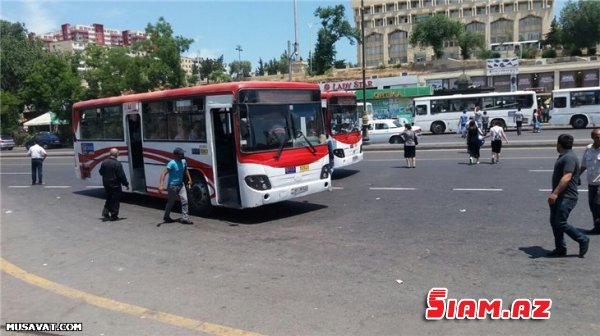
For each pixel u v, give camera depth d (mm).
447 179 14891
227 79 61656
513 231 8500
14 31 65625
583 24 76562
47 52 65688
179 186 10672
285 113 10648
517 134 32219
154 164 12656
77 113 16156
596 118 34750
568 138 6793
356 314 5297
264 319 5270
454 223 9336
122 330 5164
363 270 6789
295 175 10609
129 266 7582
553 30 86438
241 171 9977
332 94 16344
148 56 45875
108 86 46219
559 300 5441
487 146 24375
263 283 6445
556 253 7039
